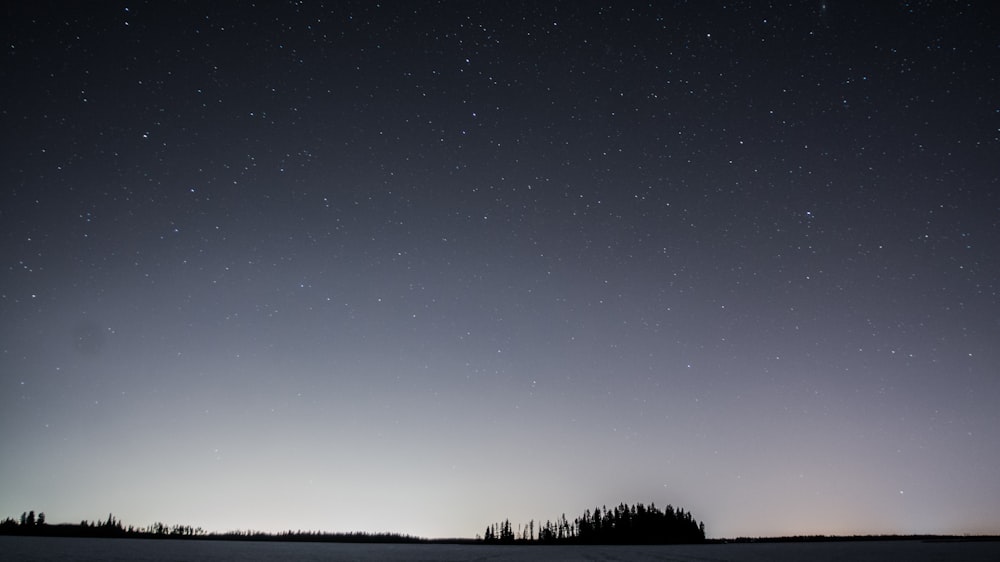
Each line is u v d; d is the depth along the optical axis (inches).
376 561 2400.3
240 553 3270.2
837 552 3312.0
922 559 2326.5
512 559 2410.2
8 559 1983.3
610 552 3110.2
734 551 3491.6
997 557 2444.6
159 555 2551.7
